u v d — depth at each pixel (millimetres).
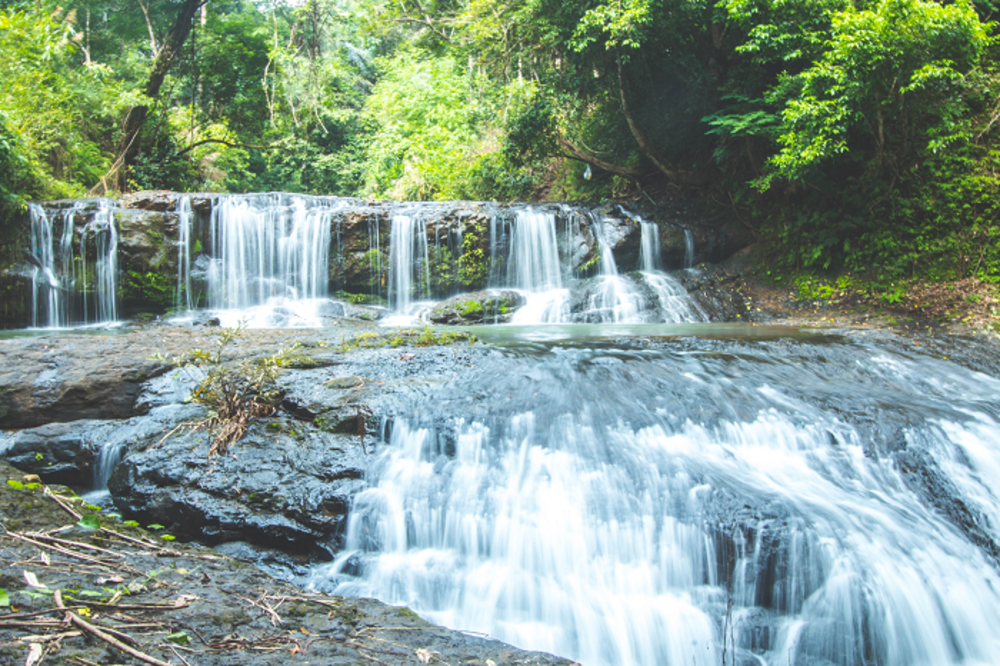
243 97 20438
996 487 4812
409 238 11734
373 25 18922
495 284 12086
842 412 5277
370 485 4500
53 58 15266
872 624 3754
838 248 11484
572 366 5988
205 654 2330
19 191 11914
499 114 14719
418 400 5160
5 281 10117
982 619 3906
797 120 9977
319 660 2436
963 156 10359
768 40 10742
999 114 10266
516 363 6059
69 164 14914
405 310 11336
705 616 3799
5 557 2930
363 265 11539
